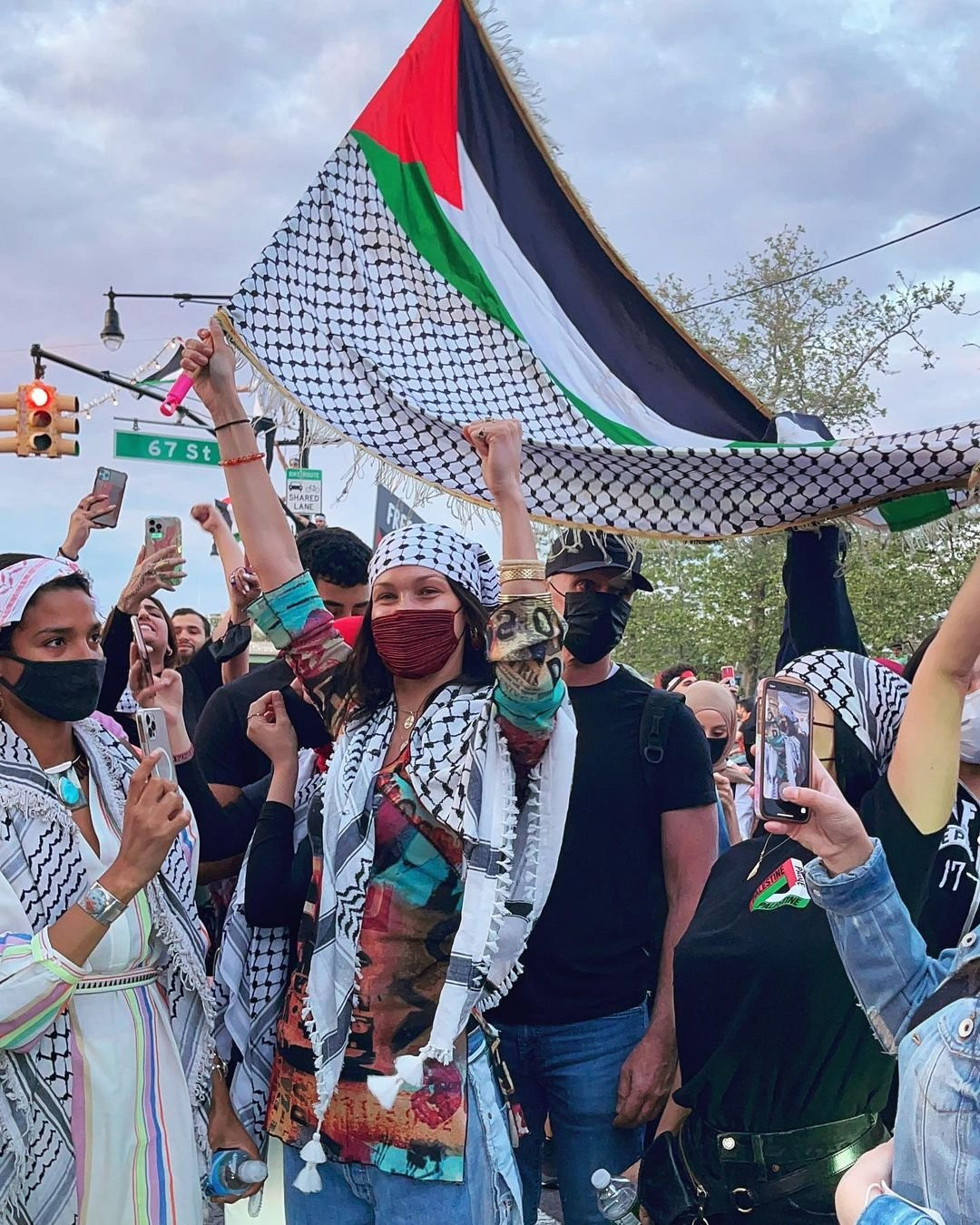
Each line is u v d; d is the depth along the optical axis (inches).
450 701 103.3
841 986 93.6
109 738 106.7
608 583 130.6
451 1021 94.0
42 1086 92.0
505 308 128.2
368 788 102.9
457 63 130.2
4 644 97.4
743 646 640.4
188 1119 101.3
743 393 136.6
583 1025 124.0
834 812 76.3
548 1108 128.0
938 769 84.5
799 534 130.0
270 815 115.7
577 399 128.4
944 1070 62.5
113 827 101.2
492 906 96.9
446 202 128.3
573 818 126.0
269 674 140.8
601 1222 122.2
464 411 122.3
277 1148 143.9
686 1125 102.0
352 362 119.8
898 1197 63.6
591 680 133.9
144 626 127.9
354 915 100.7
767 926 97.1
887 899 77.1
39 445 426.6
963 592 81.4
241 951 114.6
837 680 103.3
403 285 124.3
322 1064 98.4
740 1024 96.3
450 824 98.0
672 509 121.0
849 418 609.0
